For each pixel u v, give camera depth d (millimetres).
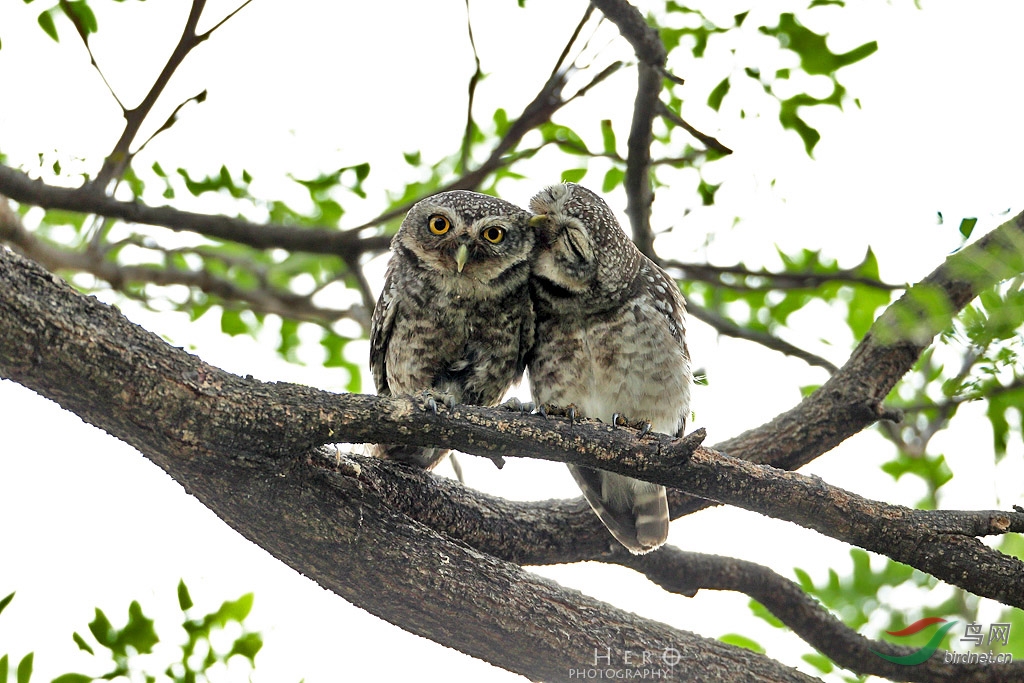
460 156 13664
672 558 10297
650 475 7664
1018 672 9797
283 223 13438
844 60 11844
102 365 6277
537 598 8328
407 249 10797
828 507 7895
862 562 11586
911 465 12312
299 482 7359
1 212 11336
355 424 6934
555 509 10062
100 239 12680
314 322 14492
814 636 10328
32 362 6160
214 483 7113
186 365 6590
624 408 10391
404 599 7859
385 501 8133
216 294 13758
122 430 6633
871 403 9891
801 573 11703
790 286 13391
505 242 10461
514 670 8391
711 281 13211
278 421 6719
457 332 10586
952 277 9266
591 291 10242
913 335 9344
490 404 10891
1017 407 10219
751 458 9914
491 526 9508
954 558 8047
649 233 11219
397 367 10852
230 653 9250
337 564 7660
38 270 6254
